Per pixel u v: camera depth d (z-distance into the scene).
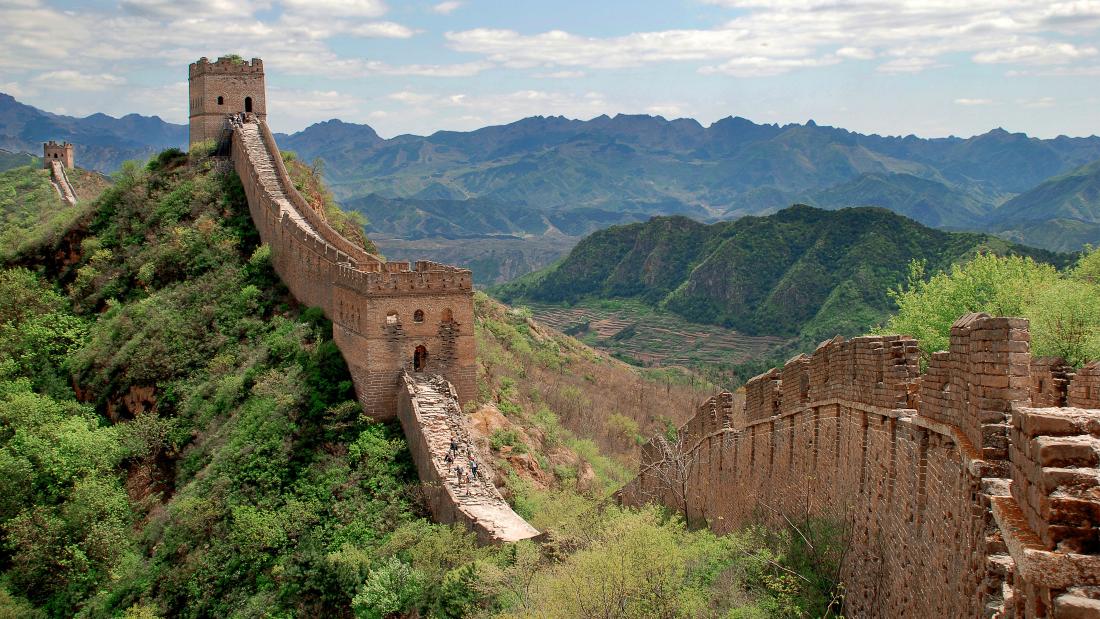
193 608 39.81
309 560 39.34
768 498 29.03
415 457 43.56
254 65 80.75
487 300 106.38
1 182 124.81
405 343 46.88
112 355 61.50
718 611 24.55
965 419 15.38
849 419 22.67
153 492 51.34
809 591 23.00
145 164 82.69
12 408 56.72
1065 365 20.47
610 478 53.06
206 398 54.59
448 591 32.69
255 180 69.25
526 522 37.50
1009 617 10.95
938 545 16.44
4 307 68.00
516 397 57.09
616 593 25.34
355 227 77.94
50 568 47.25
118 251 72.06
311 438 45.69
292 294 60.66
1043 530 9.04
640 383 95.94
